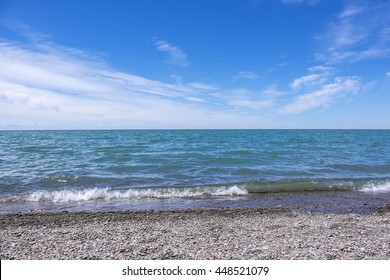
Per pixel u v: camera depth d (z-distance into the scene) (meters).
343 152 35.12
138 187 15.62
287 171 20.34
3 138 74.69
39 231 8.38
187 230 8.46
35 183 16.44
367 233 8.07
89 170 20.69
